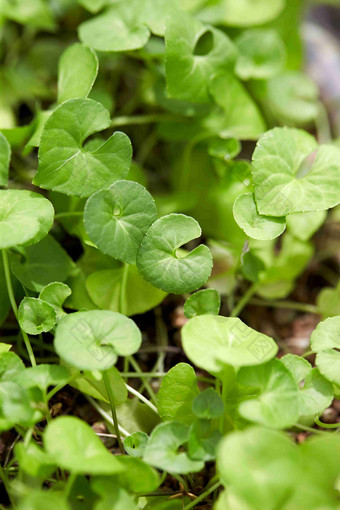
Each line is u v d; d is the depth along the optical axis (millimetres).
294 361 403
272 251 453
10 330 441
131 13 442
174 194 461
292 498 375
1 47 486
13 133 427
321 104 509
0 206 401
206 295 405
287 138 413
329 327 406
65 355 380
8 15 467
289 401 387
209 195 455
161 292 428
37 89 483
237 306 449
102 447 381
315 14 578
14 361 394
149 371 444
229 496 382
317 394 397
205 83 435
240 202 408
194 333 391
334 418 434
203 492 407
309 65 525
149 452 383
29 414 384
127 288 427
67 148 403
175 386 400
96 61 417
